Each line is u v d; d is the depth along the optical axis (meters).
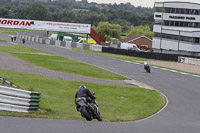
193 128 23.11
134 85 58.12
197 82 67.12
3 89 24.67
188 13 171.88
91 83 55.12
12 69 61.06
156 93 51.00
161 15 176.12
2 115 22.09
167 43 171.00
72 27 160.00
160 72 81.94
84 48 156.38
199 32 155.25
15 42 163.62
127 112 36.44
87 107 23.55
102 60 103.44
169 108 40.09
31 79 49.91
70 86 49.50
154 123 26.75
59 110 32.16
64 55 110.25
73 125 19.75
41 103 32.62
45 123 19.86
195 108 40.41
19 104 25.72
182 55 122.88
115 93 48.44
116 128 19.81
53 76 58.62
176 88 57.44
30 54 100.06
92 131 17.69
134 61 108.44
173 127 22.91
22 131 16.20
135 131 19.08
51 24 158.50
